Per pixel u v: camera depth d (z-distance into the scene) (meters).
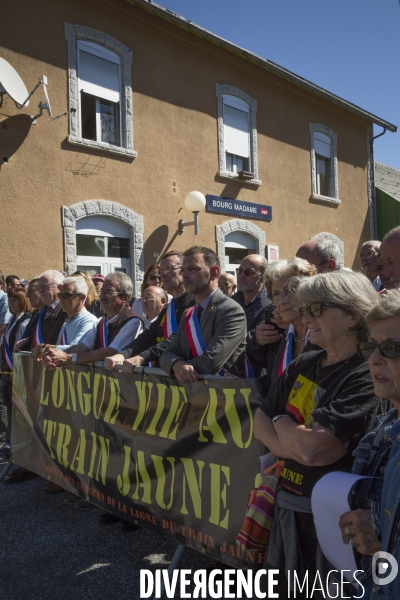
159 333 3.72
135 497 2.97
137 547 3.18
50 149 8.62
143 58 9.95
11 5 8.16
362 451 1.53
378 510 1.37
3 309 6.34
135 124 9.82
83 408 3.44
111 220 9.56
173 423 2.73
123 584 2.76
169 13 9.95
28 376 4.11
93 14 9.16
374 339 1.40
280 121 12.88
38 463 3.94
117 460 3.12
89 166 9.13
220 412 2.48
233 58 11.55
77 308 4.14
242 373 2.88
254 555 2.28
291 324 2.44
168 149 10.38
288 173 13.08
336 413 1.66
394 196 16.92
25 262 8.29
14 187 8.20
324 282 1.81
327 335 1.80
